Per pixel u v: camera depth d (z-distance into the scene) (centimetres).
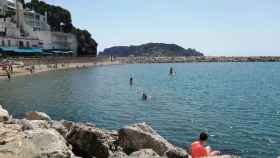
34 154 1234
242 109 4031
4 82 7475
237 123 3172
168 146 1719
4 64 9756
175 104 4488
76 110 3984
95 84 7525
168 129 2925
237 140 2544
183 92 6044
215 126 3041
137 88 6744
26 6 17562
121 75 10644
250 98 5150
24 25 14825
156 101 4794
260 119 3369
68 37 17150
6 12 14075
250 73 12281
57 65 13038
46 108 4119
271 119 3362
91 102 4669
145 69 14700
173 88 6788
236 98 5159
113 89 6519
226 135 2695
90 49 19312
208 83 8069
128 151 1738
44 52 14725
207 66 18838
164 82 8288
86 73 11344
